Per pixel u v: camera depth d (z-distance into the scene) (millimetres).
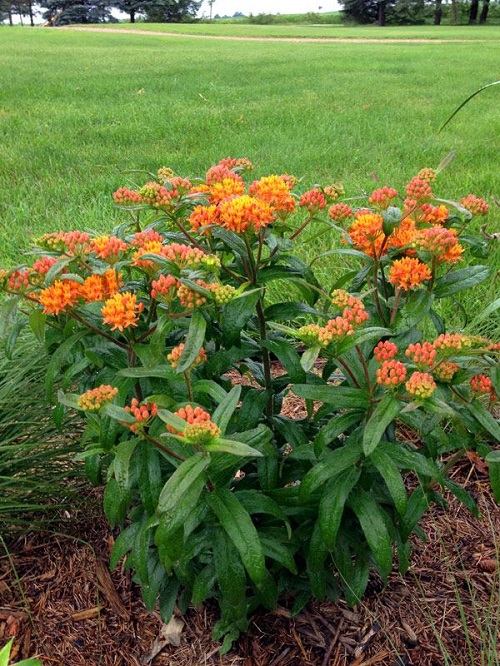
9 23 68688
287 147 7457
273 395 2154
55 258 1823
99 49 25453
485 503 2609
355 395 1699
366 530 1753
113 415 1556
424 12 55938
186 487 1436
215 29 48812
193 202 2004
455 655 2061
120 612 2252
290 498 1897
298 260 2023
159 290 1692
